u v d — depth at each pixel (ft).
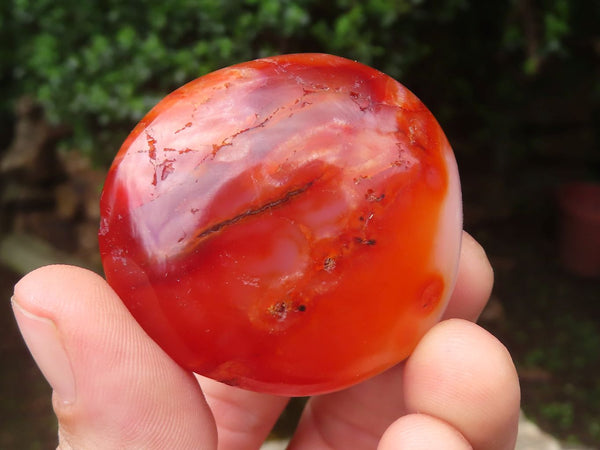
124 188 0.25
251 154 0.24
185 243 0.24
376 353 0.26
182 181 0.24
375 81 0.26
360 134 0.24
